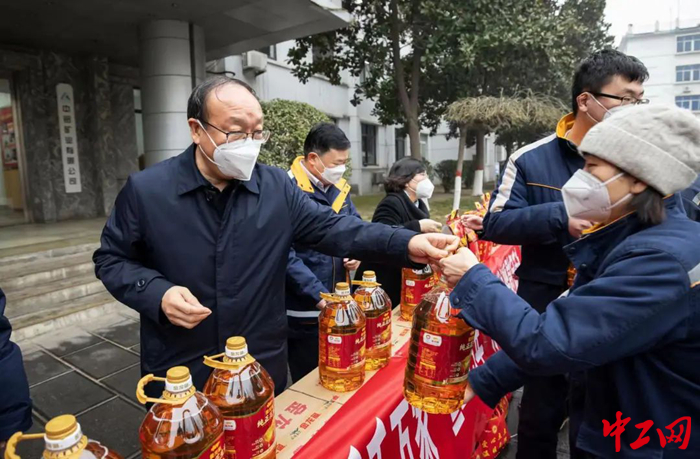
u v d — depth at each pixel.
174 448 0.85
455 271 1.20
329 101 14.80
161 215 1.33
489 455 2.21
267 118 7.46
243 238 1.39
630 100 1.67
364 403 1.31
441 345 1.19
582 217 1.11
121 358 3.52
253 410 0.99
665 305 0.90
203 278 1.36
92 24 5.86
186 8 5.35
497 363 1.40
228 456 0.99
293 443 1.15
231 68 10.27
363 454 1.17
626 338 0.92
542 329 0.98
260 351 1.46
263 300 1.44
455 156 23.22
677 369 0.98
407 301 2.03
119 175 8.24
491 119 9.75
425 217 2.58
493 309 1.07
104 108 7.79
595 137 1.01
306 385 1.45
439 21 9.29
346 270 2.47
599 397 1.11
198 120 1.29
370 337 1.55
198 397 0.91
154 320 1.24
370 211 10.52
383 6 10.36
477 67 10.52
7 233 6.18
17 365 1.15
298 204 1.55
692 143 0.94
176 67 5.66
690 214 1.55
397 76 10.92
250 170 1.32
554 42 9.64
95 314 4.32
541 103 10.23
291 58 11.62
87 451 0.75
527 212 1.84
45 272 4.57
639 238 0.99
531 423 1.93
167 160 1.44
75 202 7.67
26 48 6.91
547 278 1.91
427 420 1.53
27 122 7.03
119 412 2.80
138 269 1.32
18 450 2.41
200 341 1.37
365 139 17.17
